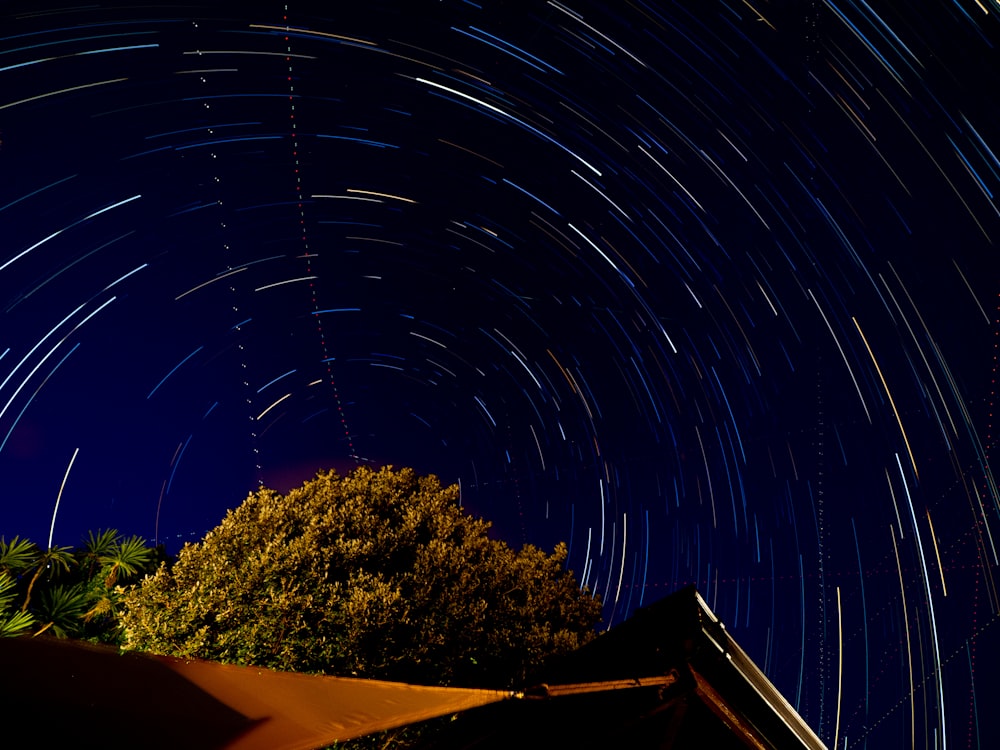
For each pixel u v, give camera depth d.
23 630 4.36
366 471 9.15
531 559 9.83
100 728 1.45
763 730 3.01
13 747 1.31
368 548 6.74
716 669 2.94
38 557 5.49
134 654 1.62
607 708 2.99
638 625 3.23
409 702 1.90
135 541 6.50
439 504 8.97
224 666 1.77
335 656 5.76
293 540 6.51
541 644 7.96
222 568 6.11
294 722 1.73
